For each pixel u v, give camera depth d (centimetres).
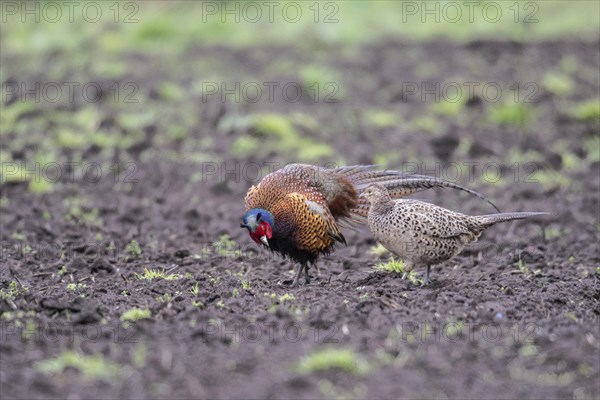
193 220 1823
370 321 1193
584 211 1847
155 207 1884
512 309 1249
